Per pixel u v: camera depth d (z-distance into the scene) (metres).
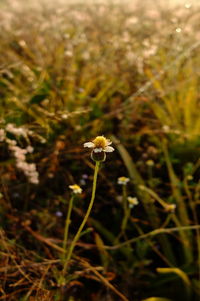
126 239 0.33
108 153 0.41
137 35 0.71
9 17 0.83
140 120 0.45
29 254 0.30
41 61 0.54
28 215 0.33
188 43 0.62
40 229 0.33
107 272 0.32
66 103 0.45
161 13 0.81
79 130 0.42
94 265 0.33
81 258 0.31
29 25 0.76
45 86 0.43
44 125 0.37
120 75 0.53
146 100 0.46
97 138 0.22
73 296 0.30
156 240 0.35
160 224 0.36
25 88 0.49
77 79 0.53
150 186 0.37
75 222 0.36
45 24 0.73
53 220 0.34
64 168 0.38
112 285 0.31
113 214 0.37
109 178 0.39
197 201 0.35
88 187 0.39
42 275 0.27
